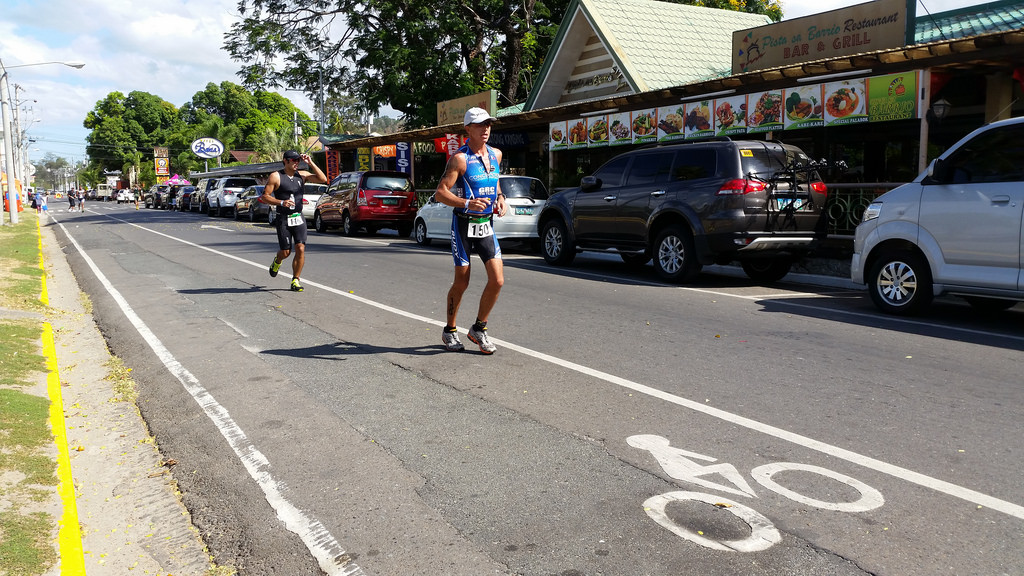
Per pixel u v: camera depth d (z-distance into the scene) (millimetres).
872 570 3027
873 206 8750
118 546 3547
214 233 23219
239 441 4734
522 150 25094
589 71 21812
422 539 3396
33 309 9383
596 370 6125
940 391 5449
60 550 3344
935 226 8023
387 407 5266
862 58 12164
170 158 108000
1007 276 7453
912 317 8445
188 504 3939
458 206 6395
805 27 15008
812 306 9234
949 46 11094
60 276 13500
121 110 120562
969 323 8094
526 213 16484
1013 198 7363
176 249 17578
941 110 11922
